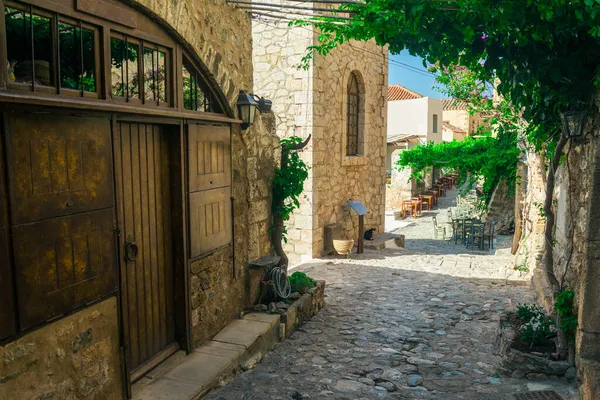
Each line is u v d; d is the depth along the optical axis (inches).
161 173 179.5
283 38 432.1
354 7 179.5
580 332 164.4
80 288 134.0
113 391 148.7
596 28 137.5
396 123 1298.0
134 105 159.0
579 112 173.0
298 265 411.2
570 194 197.9
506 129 416.5
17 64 126.4
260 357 210.2
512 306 286.7
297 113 433.7
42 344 123.3
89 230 136.7
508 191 681.0
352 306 291.6
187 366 180.2
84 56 146.3
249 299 241.4
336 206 480.7
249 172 239.1
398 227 781.3
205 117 193.5
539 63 166.6
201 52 190.5
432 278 364.2
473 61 176.9
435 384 184.9
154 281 176.4
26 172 116.3
